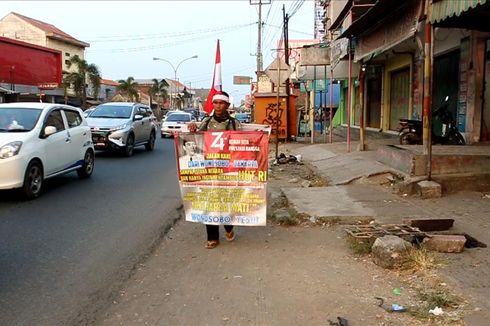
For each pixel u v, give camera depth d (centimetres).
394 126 2033
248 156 623
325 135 2517
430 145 870
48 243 645
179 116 2930
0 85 3272
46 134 982
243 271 544
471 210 753
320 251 609
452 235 595
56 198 945
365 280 507
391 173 1011
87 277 525
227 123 651
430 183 858
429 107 871
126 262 576
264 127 651
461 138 1191
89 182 1152
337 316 424
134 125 1778
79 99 5428
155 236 690
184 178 631
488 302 430
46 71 3750
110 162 1565
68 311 440
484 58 1196
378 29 1175
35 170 938
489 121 1210
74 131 1130
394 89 2036
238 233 704
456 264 527
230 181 626
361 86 1455
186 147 629
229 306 450
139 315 433
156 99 9269
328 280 509
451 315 411
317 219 745
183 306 452
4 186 868
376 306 442
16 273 534
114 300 466
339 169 1195
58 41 5869
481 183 885
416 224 653
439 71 1442
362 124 1473
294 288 491
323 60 1873
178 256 602
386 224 683
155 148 2128
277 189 1067
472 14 853
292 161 1514
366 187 973
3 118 975
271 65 1580
